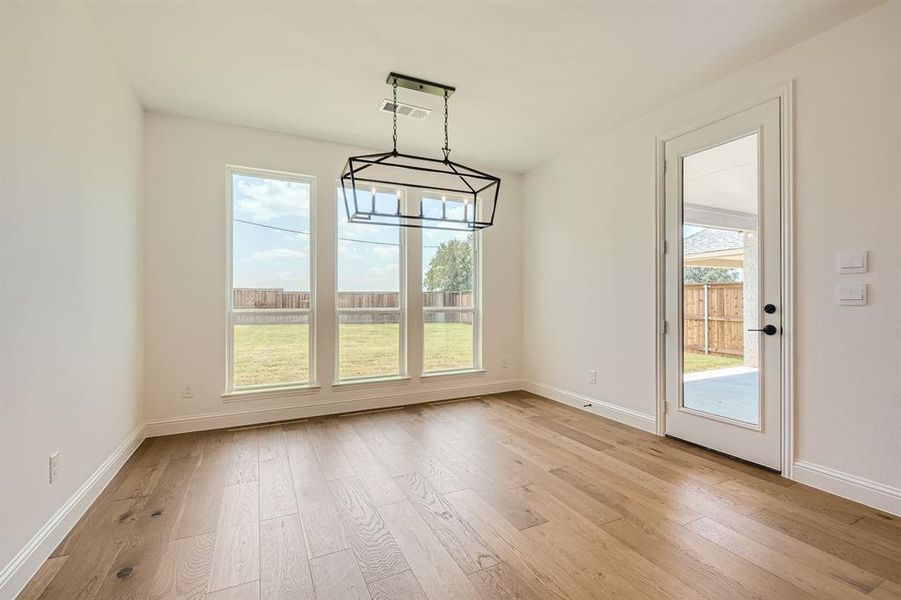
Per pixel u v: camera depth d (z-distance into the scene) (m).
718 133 2.90
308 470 2.69
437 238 4.62
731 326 2.85
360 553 1.81
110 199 2.55
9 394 1.52
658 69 2.75
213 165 3.54
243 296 3.72
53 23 1.84
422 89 3.00
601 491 2.38
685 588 1.57
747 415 2.77
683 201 3.17
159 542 1.88
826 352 2.36
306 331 3.95
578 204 4.18
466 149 4.24
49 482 1.80
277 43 2.45
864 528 1.98
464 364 4.79
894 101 2.10
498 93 3.06
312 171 3.91
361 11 2.17
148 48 2.50
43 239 1.77
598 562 1.74
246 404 3.66
